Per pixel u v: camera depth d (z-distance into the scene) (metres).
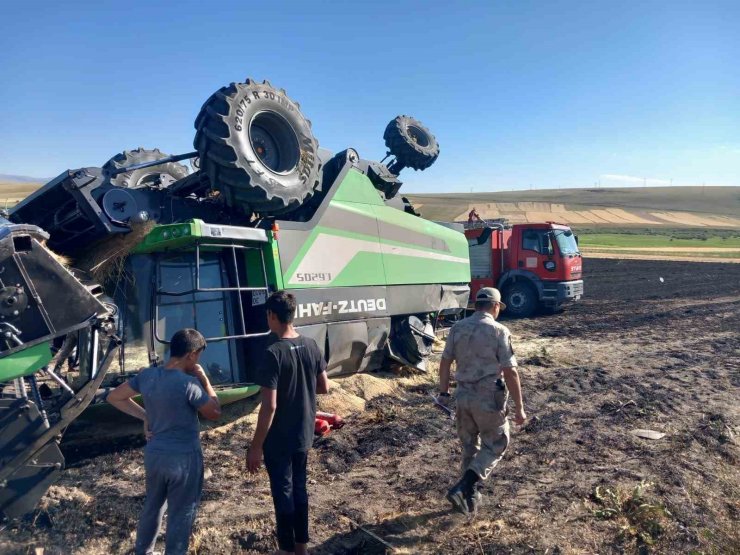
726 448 6.30
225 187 6.82
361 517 4.84
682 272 32.12
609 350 12.00
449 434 6.93
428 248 10.08
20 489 4.31
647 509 4.74
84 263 6.74
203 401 3.79
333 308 7.90
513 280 17.22
